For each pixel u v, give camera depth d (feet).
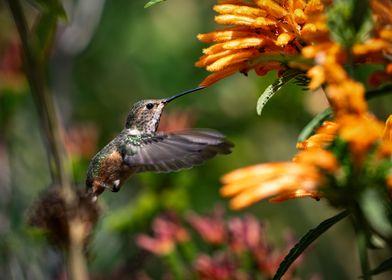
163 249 30.66
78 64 53.47
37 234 23.80
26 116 43.11
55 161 23.49
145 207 34.94
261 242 28.30
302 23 15.79
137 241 31.07
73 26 43.73
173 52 54.54
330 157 13.47
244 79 48.52
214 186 43.80
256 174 13.10
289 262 15.55
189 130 23.79
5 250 31.94
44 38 22.76
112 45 54.80
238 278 27.94
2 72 40.16
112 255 36.42
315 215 48.47
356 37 14.30
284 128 44.52
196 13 55.36
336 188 13.61
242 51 16.12
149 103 25.73
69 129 41.78
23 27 22.79
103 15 54.80
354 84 13.52
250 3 16.72
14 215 39.32
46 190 24.31
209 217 31.53
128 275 33.22
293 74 16.24
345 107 13.60
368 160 13.56
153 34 54.90
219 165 44.09
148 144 24.61
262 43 16.01
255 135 46.73
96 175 25.16
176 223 30.96
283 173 13.21
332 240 44.62
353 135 13.05
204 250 34.83
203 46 54.29
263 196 12.91
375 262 31.27
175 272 30.55
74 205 23.71
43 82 23.08
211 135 22.68
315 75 13.62
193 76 53.42
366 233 13.94
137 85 54.29
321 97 38.86
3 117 40.60
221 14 16.37
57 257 34.12
